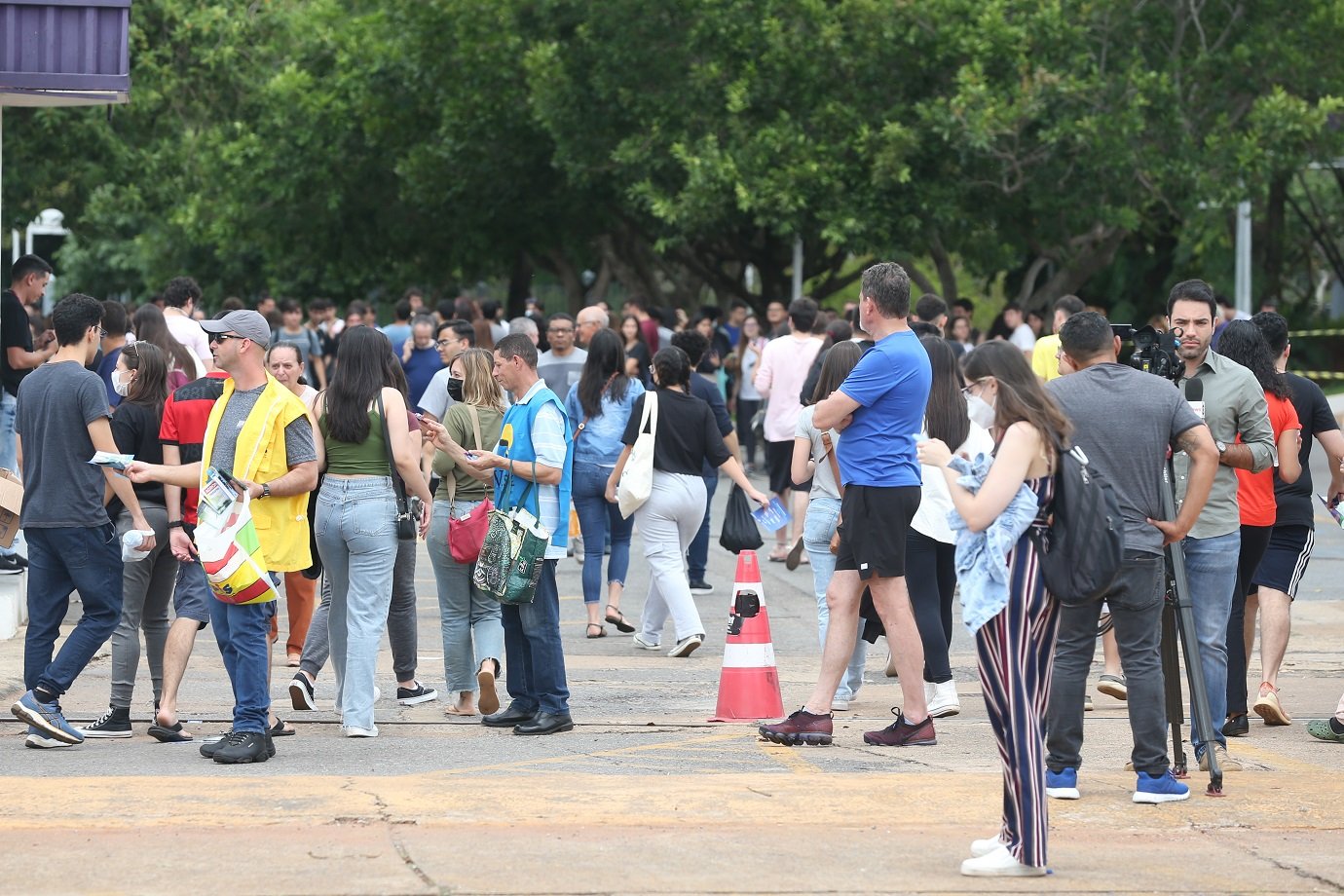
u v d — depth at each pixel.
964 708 16.06
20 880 9.53
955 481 9.84
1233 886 9.77
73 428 13.52
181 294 21.98
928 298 20.83
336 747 13.76
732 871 9.90
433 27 47.41
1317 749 13.91
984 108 38.62
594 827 10.94
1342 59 41.66
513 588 13.90
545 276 75.38
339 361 13.82
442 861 10.01
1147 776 11.83
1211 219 43.03
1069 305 19.59
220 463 13.06
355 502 13.79
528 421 14.24
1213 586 13.17
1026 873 9.86
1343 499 14.74
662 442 18.52
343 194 53.16
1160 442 11.58
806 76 41.06
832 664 13.91
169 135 54.53
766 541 29.06
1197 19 40.94
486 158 48.91
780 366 26.39
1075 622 11.85
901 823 11.20
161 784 12.06
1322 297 76.50
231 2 54.41
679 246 53.69
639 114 43.41
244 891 9.35
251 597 12.87
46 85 17.95
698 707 15.85
